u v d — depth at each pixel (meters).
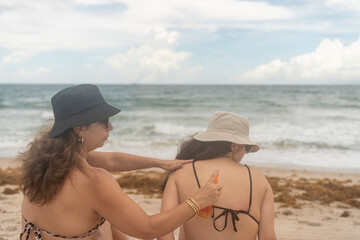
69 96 1.82
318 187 8.14
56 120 1.83
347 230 5.25
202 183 2.21
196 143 2.37
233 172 2.23
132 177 8.41
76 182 1.79
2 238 4.21
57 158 1.75
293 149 15.30
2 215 5.17
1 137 18.44
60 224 1.84
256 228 2.19
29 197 1.79
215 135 2.29
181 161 2.36
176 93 73.25
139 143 16.70
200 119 28.16
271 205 2.26
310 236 4.95
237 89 96.38
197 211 1.97
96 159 2.57
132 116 30.50
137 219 1.86
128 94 69.12
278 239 4.82
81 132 1.85
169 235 2.25
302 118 28.00
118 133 20.17
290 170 11.01
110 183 1.85
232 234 2.10
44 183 1.73
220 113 2.37
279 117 29.03
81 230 1.88
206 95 63.94
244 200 2.15
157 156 13.35
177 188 2.28
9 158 12.63
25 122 25.44
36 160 1.77
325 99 50.66
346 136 18.91
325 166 11.86
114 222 1.88
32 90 97.00
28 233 1.90
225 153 2.33
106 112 1.87
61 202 1.81
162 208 2.23
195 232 2.15
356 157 13.60
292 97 56.09
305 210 6.38
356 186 8.45
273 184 8.45
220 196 2.13
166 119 28.05
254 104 44.44
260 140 17.62
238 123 2.31
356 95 58.66
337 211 6.35
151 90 92.38
